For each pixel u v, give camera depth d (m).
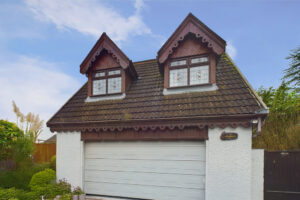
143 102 6.21
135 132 5.71
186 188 5.23
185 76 6.20
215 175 4.69
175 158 5.46
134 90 7.02
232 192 4.49
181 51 6.28
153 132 5.50
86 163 6.45
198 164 5.19
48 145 12.01
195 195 5.11
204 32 5.71
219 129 4.80
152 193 5.57
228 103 4.98
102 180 6.19
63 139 6.61
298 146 6.16
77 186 6.18
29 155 8.82
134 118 5.54
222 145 4.71
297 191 4.62
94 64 7.51
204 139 5.05
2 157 8.20
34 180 6.26
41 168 8.20
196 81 6.05
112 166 6.15
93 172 6.33
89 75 7.51
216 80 6.01
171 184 5.41
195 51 6.10
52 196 5.51
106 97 7.12
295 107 6.82
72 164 6.37
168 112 5.36
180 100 5.73
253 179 4.59
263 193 4.63
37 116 10.08
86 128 6.15
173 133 5.28
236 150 4.58
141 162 5.83
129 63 6.80
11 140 8.48
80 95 7.90
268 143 6.68
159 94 6.36
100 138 6.12
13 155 8.30
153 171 5.66
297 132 6.27
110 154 6.23
